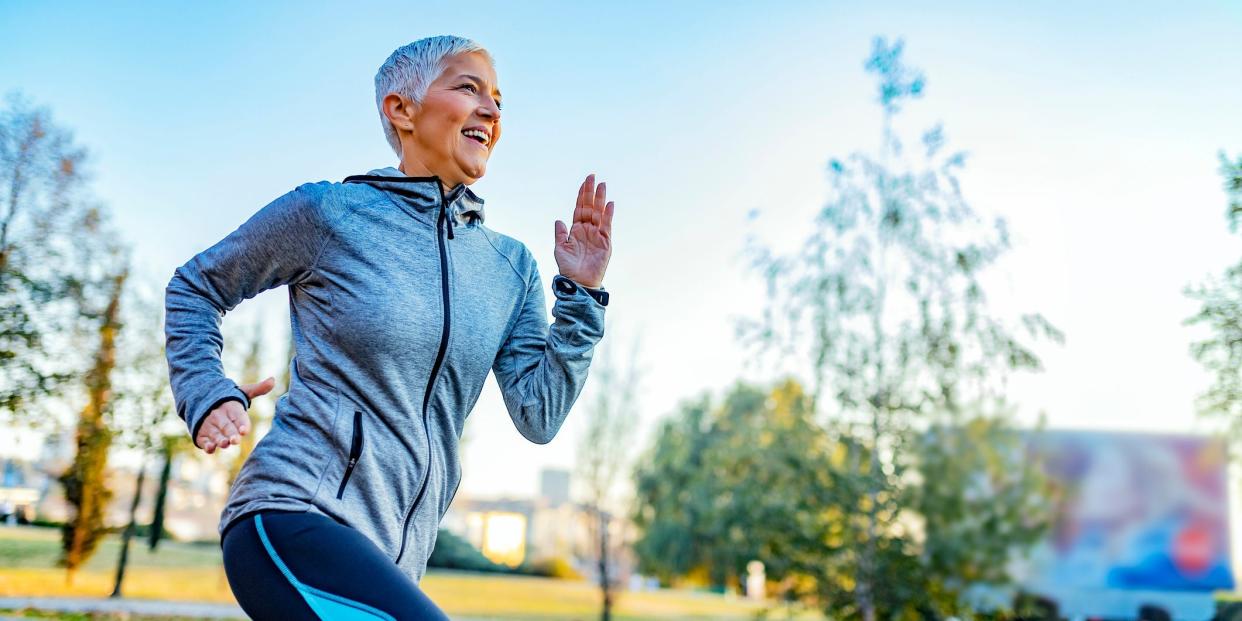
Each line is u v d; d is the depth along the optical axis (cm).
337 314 148
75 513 1188
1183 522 1185
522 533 2811
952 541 1020
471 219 168
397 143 170
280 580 129
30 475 1420
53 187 985
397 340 147
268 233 149
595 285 171
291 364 154
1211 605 1146
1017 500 1032
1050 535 1095
